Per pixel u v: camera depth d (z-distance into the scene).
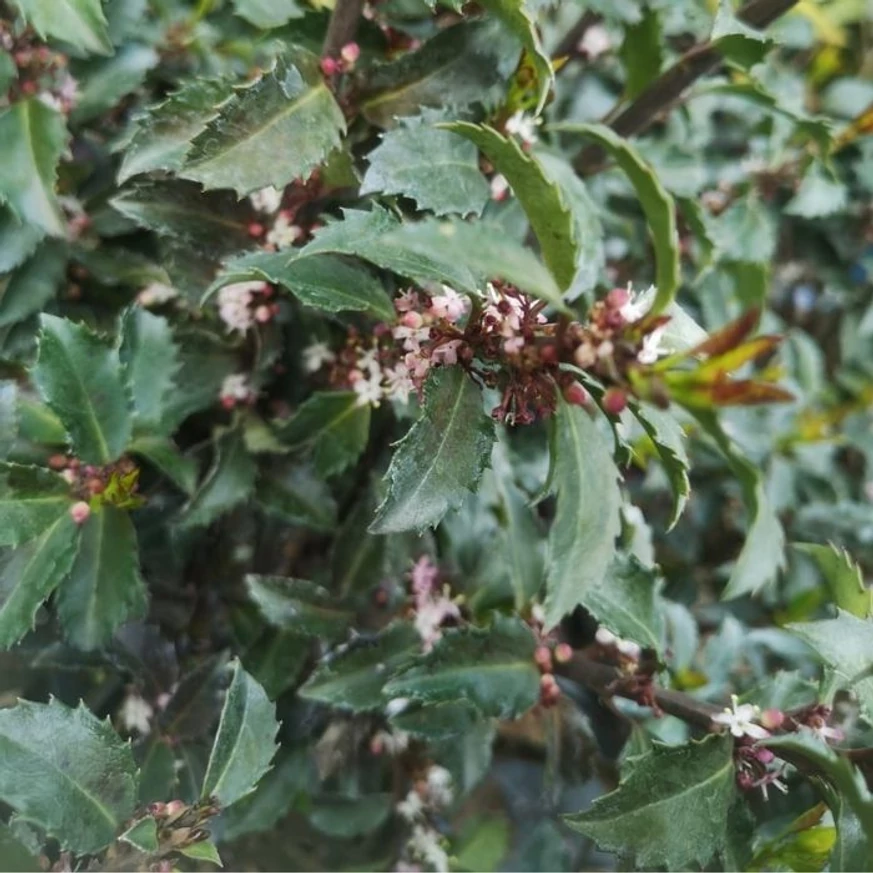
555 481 0.56
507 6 0.58
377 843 0.68
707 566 0.77
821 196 0.74
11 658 0.64
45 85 0.63
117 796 0.57
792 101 0.74
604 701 0.62
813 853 0.58
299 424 0.63
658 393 0.53
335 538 0.66
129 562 0.61
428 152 0.59
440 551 0.67
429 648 0.62
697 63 0.64
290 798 0.65
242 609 0.67
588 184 0.69
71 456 0.61
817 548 0.61
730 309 0.75
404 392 0.62
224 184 0.58
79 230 0.64
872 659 0.58
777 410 0.76
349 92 0.61
